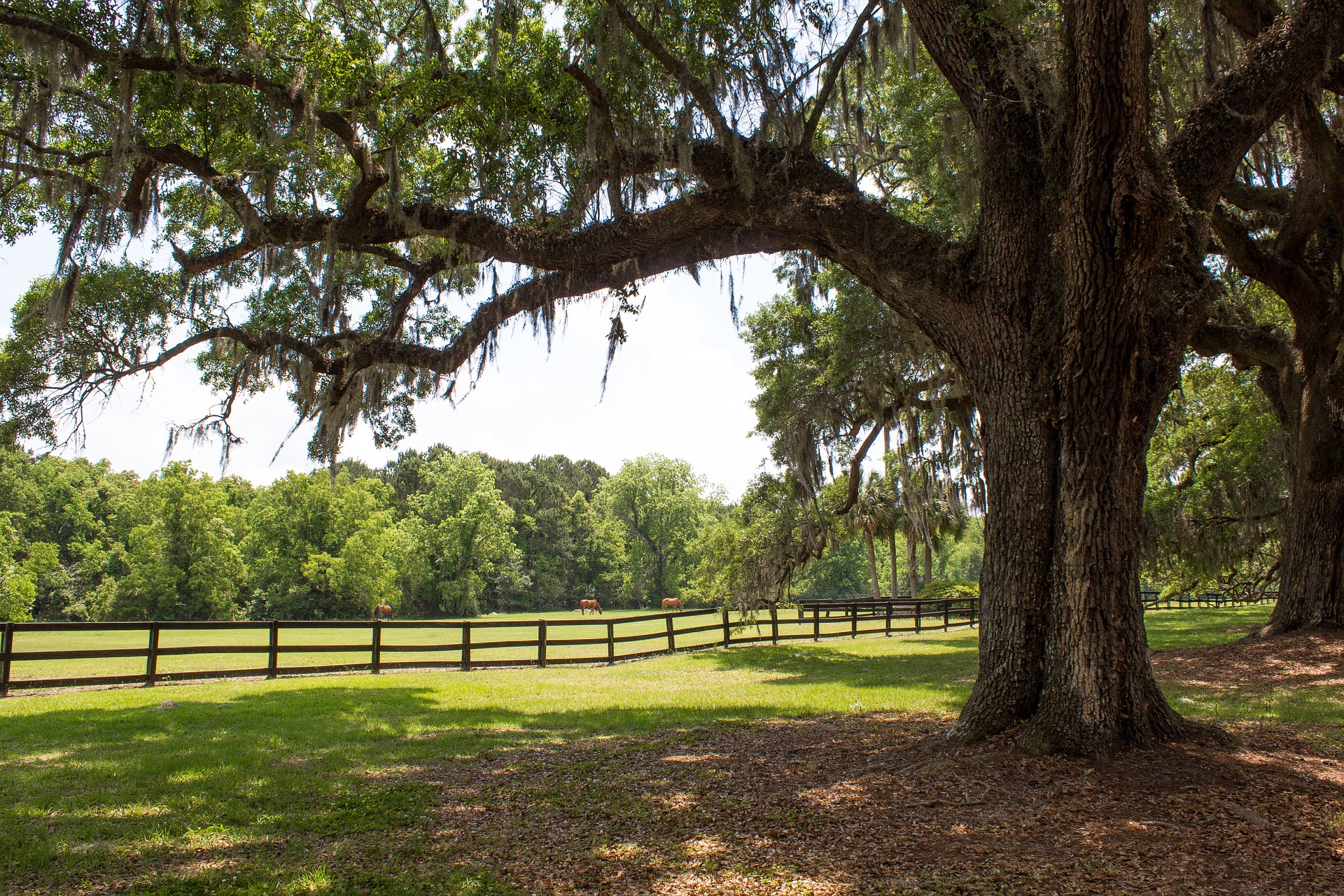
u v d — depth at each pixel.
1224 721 7.60
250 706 10.42
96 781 6.48
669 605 57.66
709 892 4.13
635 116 9.34
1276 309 16.77
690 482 74.56
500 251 8.67
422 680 13.67
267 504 57.97
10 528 41.88
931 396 16.73
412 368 10.11
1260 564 25.19
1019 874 4.17
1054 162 6.41
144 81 9.41
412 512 74.56
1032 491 6.45
